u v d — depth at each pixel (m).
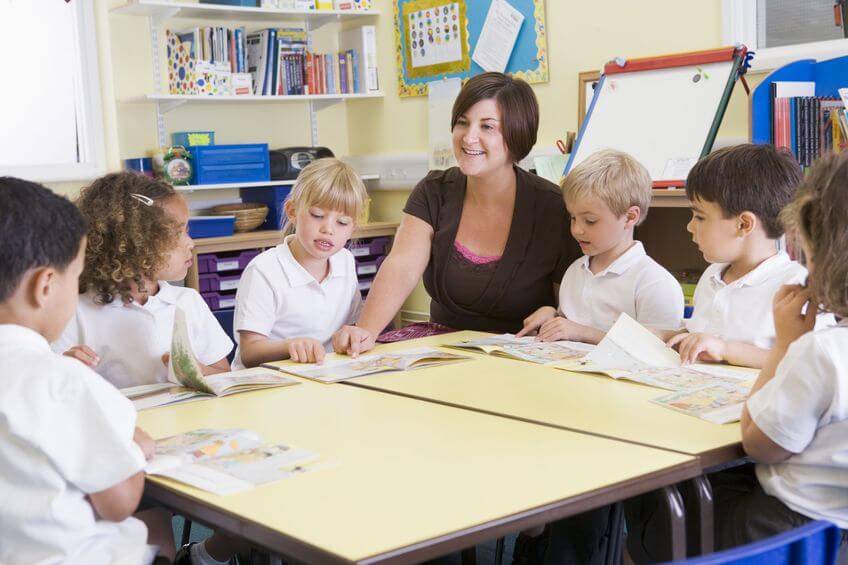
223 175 4.70
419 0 4.86
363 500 1.19
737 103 3.61
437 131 4.82
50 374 1.22
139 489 1.25
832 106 2.99
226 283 4.55
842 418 1.31
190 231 4.48
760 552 0.98
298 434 1.51
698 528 1.36
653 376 1.81
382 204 5.36
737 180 1.93
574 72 4.23
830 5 3.39
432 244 2.66
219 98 4.65
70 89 4.59
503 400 1.69
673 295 2.31
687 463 1.32
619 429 1.48
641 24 3.93
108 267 1.97
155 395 1.82
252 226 4.79
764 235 1.95
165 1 4.44
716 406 1.59
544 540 2.23
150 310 2.07
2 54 4.41
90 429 1.22
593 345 2.17
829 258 1.28
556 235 2.55
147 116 4.68
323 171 2.39
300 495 1.22
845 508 1.34
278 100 5.12
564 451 1.38
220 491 1.24
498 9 4.48
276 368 2.06
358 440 1.46
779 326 1.52
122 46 4.56
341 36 5.27
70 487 1.22
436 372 1.95
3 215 1.25
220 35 4.66
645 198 2.33
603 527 2.01
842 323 1.34
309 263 2.50
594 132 3.49
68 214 1.32
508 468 1.30
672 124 3.28
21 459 1.19
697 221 2.02
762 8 3.57
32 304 1.28
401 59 5.03
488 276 2.58
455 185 2.67
